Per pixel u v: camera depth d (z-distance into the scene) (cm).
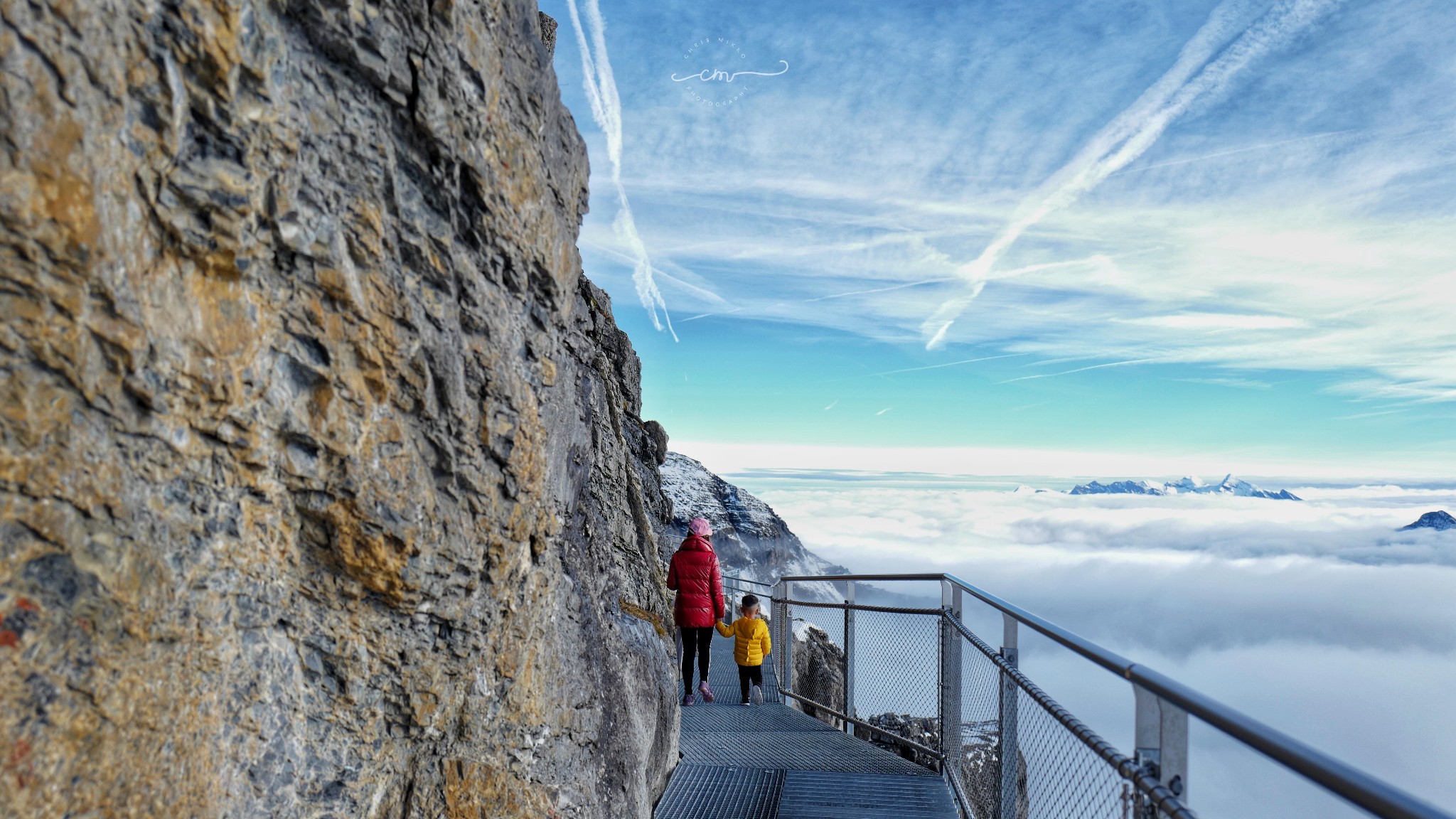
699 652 780
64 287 124
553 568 284
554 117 255
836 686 995
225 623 160
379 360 183
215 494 155
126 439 137
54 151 121
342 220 174
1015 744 314
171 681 147
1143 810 170
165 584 145
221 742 159
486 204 210
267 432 164
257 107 151
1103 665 194
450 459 205
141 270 136
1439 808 90
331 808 184
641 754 360
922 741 516
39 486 124
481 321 214
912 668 531
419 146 190
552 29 414
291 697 176
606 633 346
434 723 215
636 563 658
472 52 198
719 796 432
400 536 189
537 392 249
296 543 176
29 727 122
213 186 145
